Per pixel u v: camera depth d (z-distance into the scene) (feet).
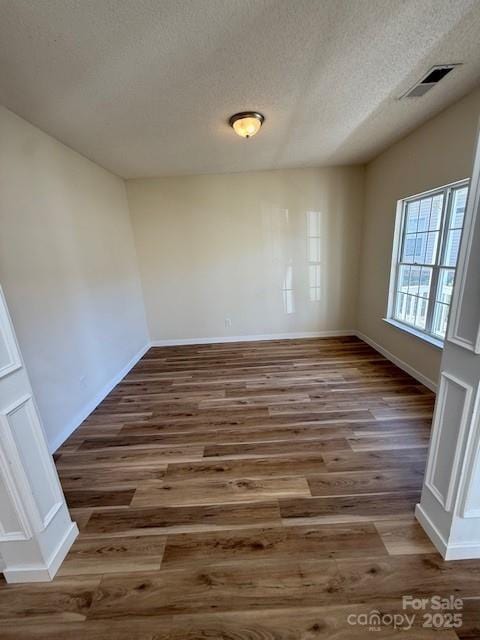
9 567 4.10
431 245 9.14
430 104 7.38
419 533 4.59
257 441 7.08
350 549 4.38
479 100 6.64
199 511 5.20
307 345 13.83
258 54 5.28
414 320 10.25
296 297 14.61
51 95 6.17
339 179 13.14
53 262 7.75
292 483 5.73
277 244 13.96
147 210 13.65
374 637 3.39
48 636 3.56
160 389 10.26
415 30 4.80
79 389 8.52
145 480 6.02
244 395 9.41
